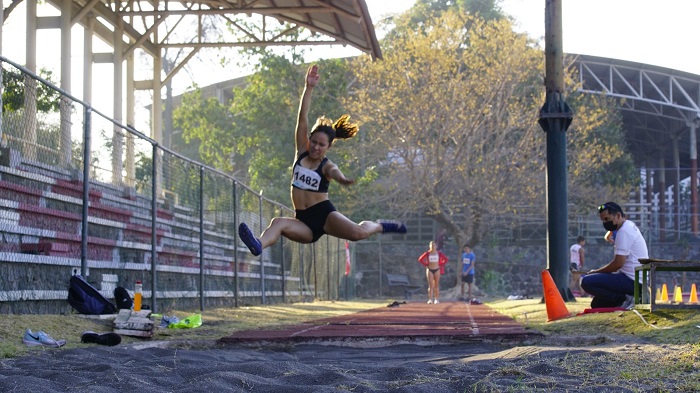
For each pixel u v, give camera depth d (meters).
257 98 37.34
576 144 39.91
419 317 13.98
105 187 12.31
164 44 19.88
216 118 38.41
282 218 7.36
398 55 36.94
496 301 27.20
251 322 12.86
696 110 47.62
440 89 35.97
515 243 43.34
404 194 38.66
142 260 13.42
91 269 11.58
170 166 14.74
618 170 47.59
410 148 36.47
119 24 18.11
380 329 10.33
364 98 36.97
